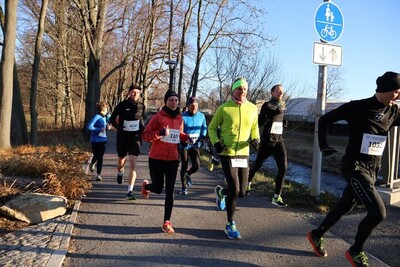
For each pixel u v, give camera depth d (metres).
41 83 30.28
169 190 5.07
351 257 3.98
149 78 37.94
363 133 3.96
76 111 38.44
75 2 19.50
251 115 4.92
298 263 4.13
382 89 3.78
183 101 27.09
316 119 6.69
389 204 6.21
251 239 4.81
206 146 14.84
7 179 7.01
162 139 5.16
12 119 15.95
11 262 3.86
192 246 4.54
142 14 27.11
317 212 6.07
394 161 6.65
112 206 6.19
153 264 4.03
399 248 4.56
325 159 16.91
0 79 12.80
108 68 36.53
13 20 12.96
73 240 4.66
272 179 8.66
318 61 6.43
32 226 5.00
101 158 8.48
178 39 26.98
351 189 4.00
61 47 26.86
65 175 7.01
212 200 6.78
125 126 6.81
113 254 4.27
